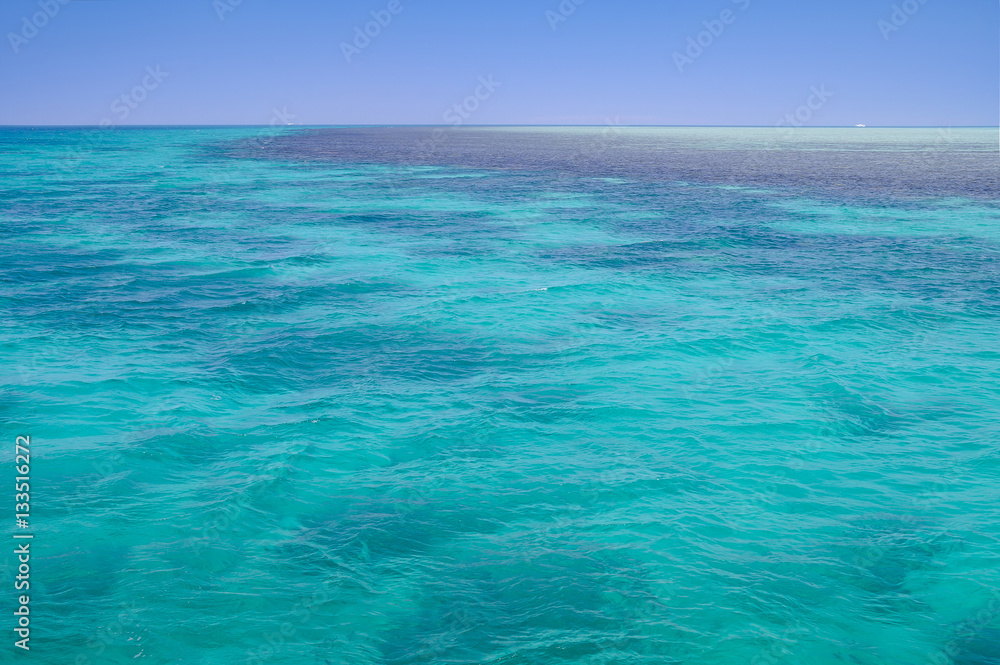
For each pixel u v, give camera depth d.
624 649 8.34
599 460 13.18
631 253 33.38
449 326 21.20
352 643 8.34
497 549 10.34
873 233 39.50
